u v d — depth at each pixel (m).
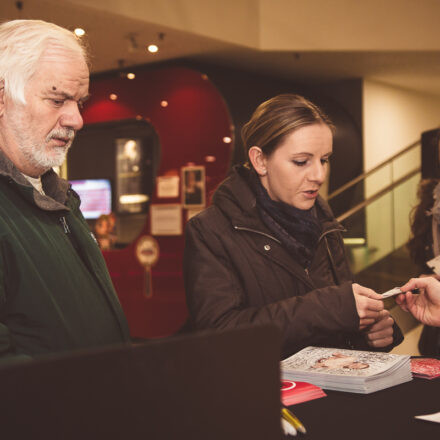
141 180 7.77
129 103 7.06
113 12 5.19
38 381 0.51
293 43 6.48
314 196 1.71
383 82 8.45
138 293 6.81
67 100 1.29
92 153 8.49
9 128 1.24
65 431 0.52
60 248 1.28
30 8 5.03
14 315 1.15
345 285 1.54
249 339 0.63
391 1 6.60
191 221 1.76
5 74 1.21
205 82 6.49
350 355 1.48
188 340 0.59
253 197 1.73
